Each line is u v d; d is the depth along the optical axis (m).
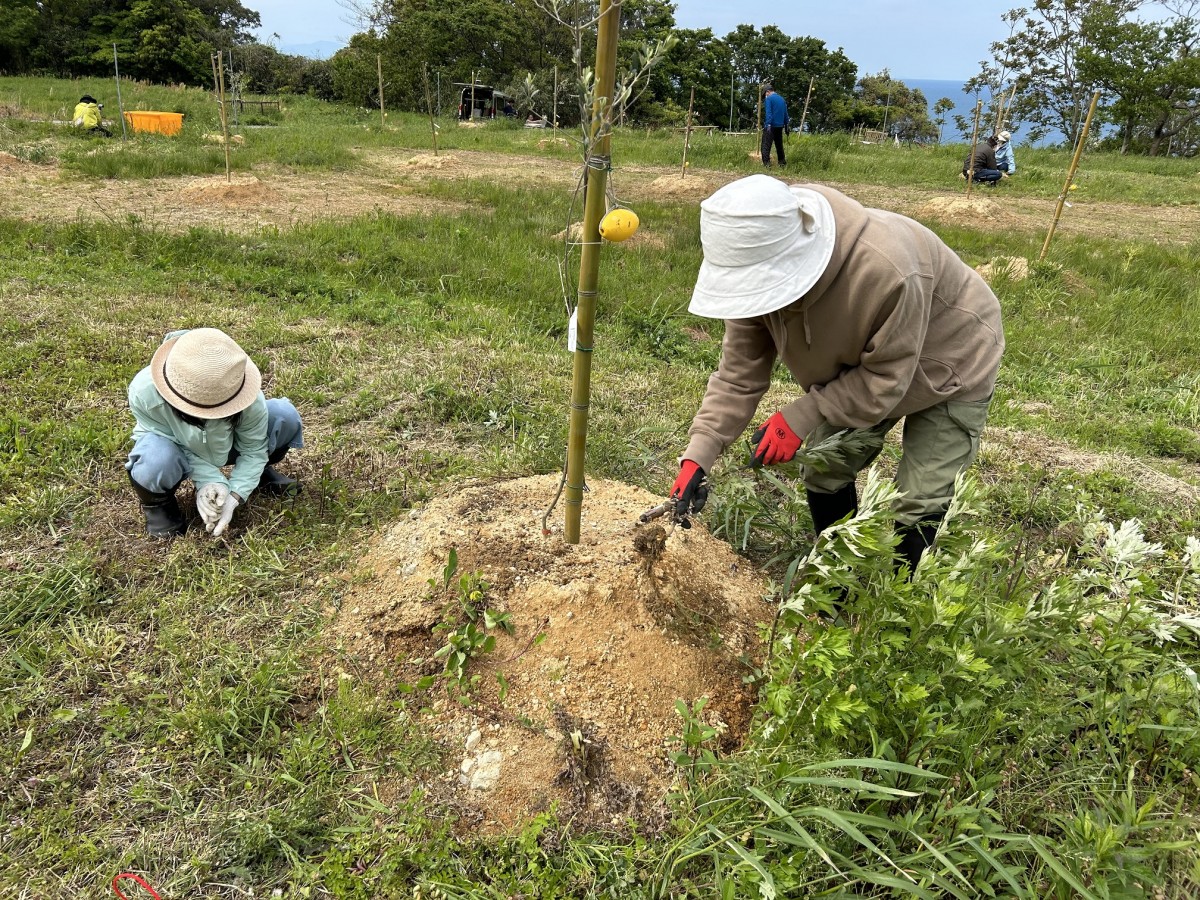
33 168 11.22
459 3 31.45
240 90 21.94
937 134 55.81
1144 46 35.75
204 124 18.45
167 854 2.13
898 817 2.03
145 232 7.50
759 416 4.77
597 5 2.06
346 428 4.20
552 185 13.12
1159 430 5.02
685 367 5.66
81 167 11.23
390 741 2.46
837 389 2.45
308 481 3.70
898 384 2.35
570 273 7.54
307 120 22.50
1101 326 7.20
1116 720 2.38
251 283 6.43
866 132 35.66
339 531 3.33
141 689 2.58
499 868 2.15
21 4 34.69
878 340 2.26
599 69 2.11
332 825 2.24
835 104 52.72
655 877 2.10
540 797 2.33
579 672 2.62
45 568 2.96
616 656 2.65
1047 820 2.24
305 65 39.09
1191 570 2.55
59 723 2.44
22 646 2.67
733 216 2.06
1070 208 13.61
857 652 2.07
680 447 4.29
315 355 5.02
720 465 4.12
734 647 2.85
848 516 2.04
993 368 2.59
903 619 2.05
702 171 15.73
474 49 32.34
